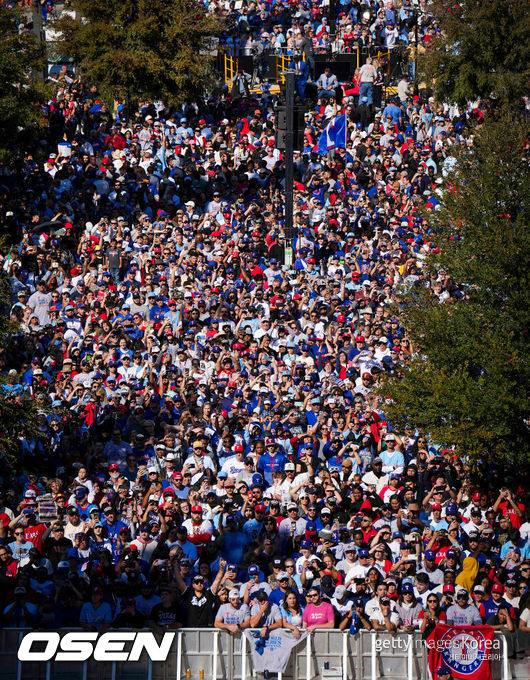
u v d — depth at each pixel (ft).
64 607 175.01
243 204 331.77
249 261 292.20
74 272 288.92
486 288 222.48
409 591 173.17
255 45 436.76
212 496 200.03
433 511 202.18
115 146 351.46
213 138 366.63
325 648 167.53
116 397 230.48
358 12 449.89
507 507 205.98
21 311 265.13
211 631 167.12
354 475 212.02
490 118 344.69
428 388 216.13
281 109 283.59
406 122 384.47
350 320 271.69
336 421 226.99
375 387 223.30
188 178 337.72
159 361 250.57
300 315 276.82
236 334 262.67
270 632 167.22
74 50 392.06
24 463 218.79
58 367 255.29
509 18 355.97
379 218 319.47
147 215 318.86
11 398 214.69
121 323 264.11
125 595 175.83
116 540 194.08
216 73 410.72
